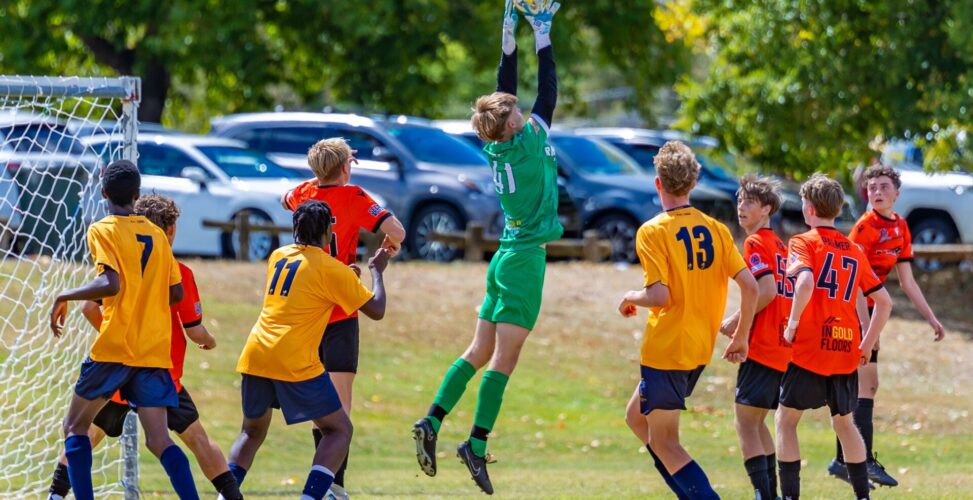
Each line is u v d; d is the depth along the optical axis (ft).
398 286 209.87
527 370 178.70
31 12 308.19
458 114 504.84
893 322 212.23
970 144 211.20
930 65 216.13
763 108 234.58
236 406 146.61
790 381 83.76
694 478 76.95
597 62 362.74
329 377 77.97
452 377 81.30
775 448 89.81
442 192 232.53
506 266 80.33
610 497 99.71
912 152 261.03
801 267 81.51
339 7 302.25
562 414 162.20
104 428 81.61
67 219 117.80
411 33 321.73
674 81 341.00
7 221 128.26
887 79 215.72
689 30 293.23
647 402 77.36
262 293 197.06
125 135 92.89
